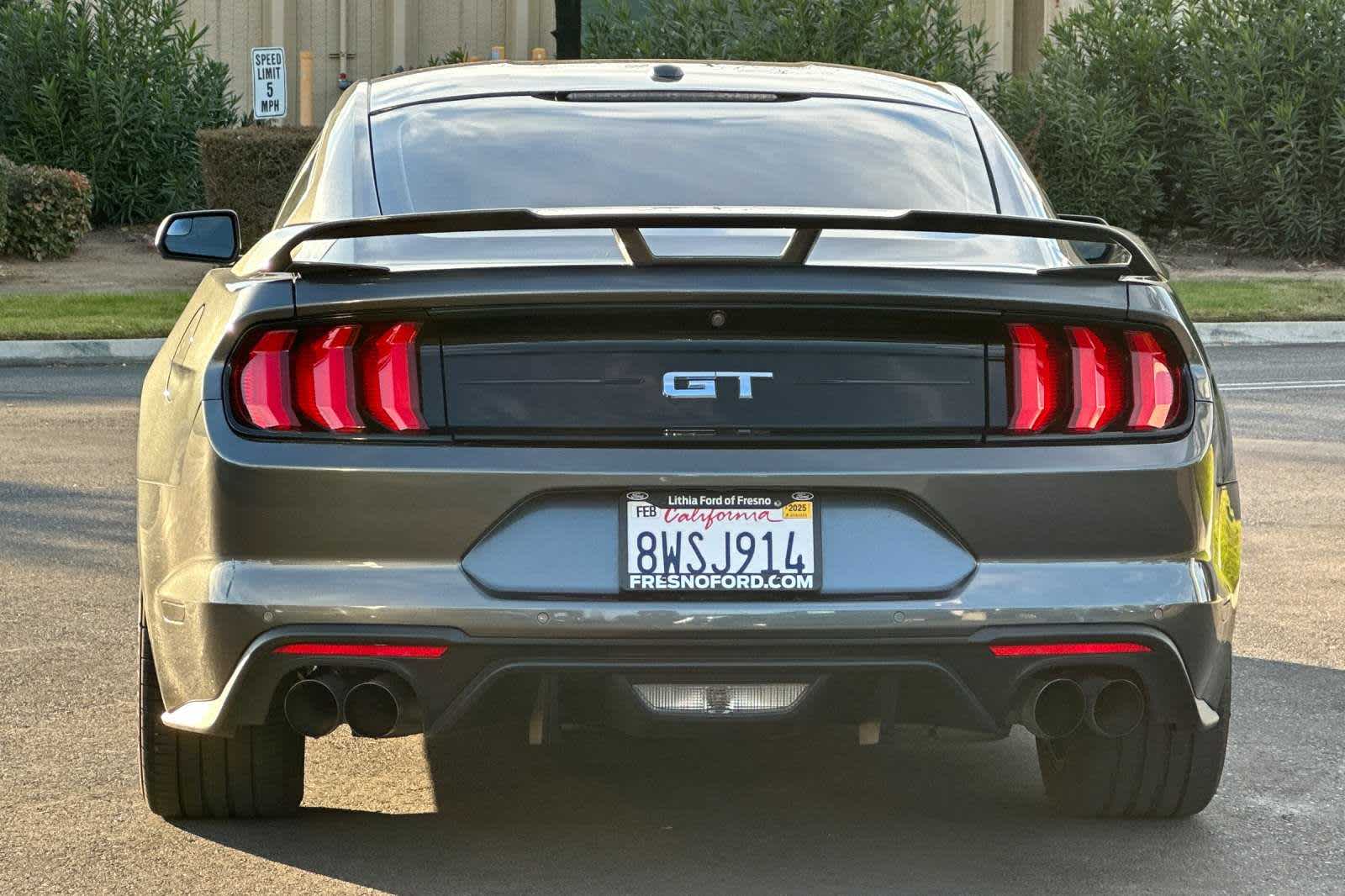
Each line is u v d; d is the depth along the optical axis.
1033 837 5.34
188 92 27.97
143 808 5.55
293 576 4.55
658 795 5.72
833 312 4.55
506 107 5.77
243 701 4.63
